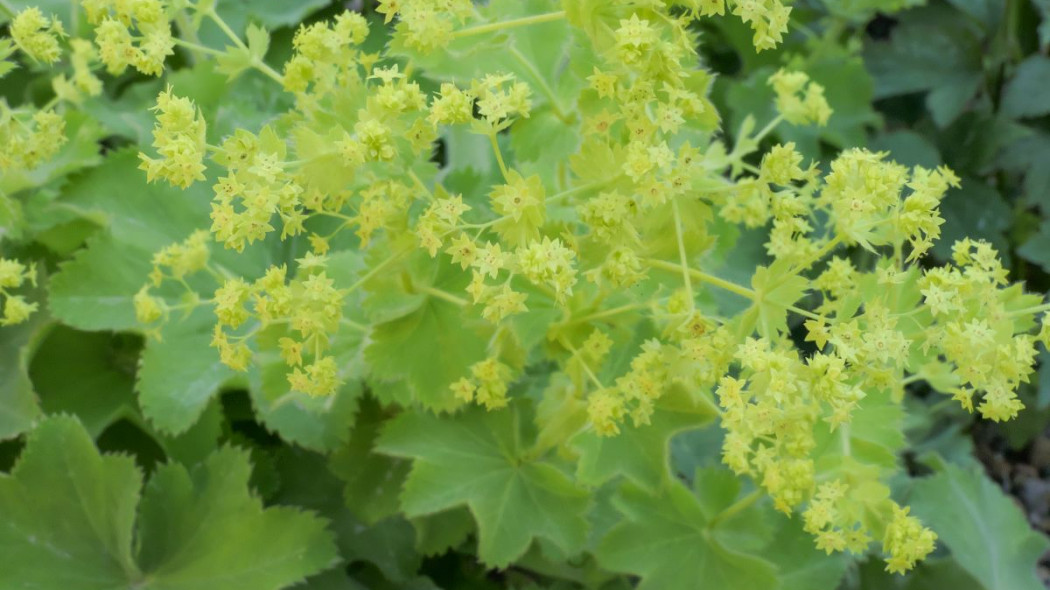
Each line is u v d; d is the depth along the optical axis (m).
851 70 0.66
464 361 0.46
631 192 0.42
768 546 0.51
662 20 0.42
